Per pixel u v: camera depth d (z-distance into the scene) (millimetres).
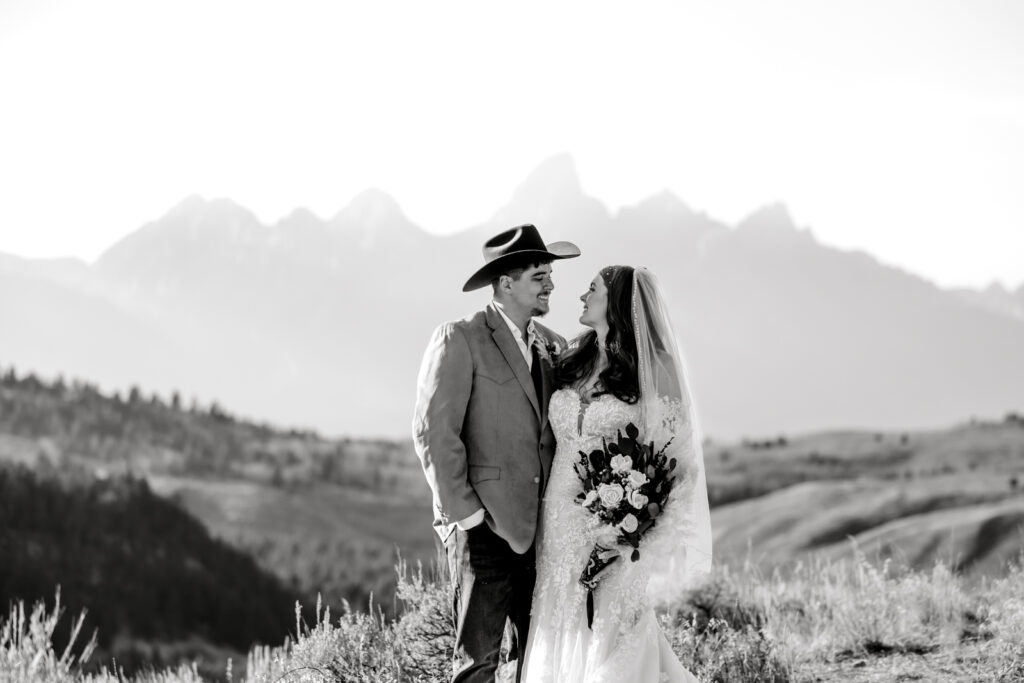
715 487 153250
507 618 5324
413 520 168000
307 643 6184
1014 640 6371
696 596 7633
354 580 123562
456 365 4949
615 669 4977
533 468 5082
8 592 82125
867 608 7312
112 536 110312
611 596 5133
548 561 5184
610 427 5199
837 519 65812
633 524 5020
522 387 5086
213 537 130125
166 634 83812
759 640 6273
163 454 186500
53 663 6844
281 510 155125
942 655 6594
